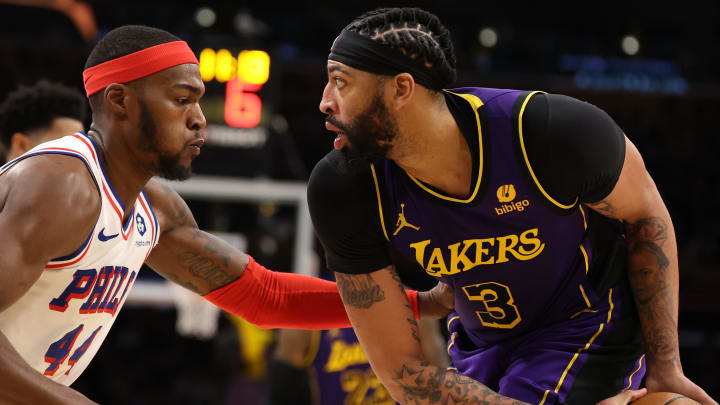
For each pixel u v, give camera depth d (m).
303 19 18.64
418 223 2.79
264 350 7.98
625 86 15.72
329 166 2.81
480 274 2.88
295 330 5.20
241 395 7.95
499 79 14.52
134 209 2.98
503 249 2.79
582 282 2.95
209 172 8.59
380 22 2.61
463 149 2.66
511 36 19.42
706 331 13.41
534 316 2.99
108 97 2.78
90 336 2.96
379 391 5.10
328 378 5.17
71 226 2.55
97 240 2.71
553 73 18.36
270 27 18.28
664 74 18.06
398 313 2.95
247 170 8.66
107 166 2.81
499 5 19.86
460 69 17.89
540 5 19.94
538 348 2.97
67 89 4.13
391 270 2.98
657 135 15.23
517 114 2.64
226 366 8.10
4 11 16.66
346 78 2.61
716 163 15.24
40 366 2.83
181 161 2.86
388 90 2.58
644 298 2.91
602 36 20.03
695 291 13.22
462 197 2.70
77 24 16.95
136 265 3.03
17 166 2.59
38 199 2.49
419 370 2.90
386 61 2.56
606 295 2.96
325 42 18.42
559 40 19.23
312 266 10.07
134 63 2.76
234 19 10.77
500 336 3.09
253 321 3.49
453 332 3.41
